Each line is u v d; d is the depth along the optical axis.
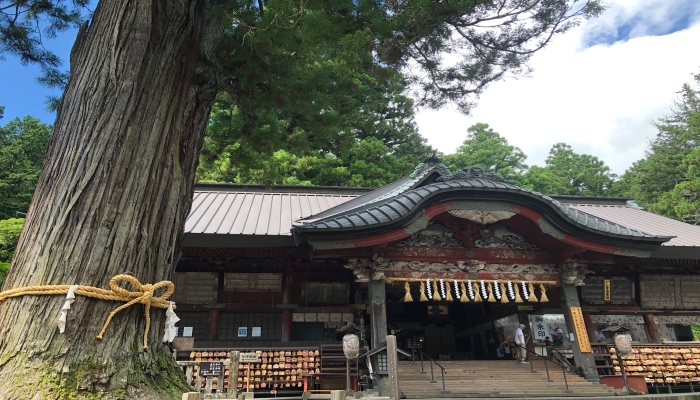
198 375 6.88
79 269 3.49
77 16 7.24
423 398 8.38
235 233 10.38
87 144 3.89
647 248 10.54
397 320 16.75
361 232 9.41
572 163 45.66
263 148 8.99
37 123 31.27
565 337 13.09
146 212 3.99
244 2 5.96
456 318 16.91
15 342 3.26
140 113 4.15
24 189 26.56
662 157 36.81
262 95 7.51
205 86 5.22
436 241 10.69
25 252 3.64
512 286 11.42
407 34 5.77
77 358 3.27
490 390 8.90
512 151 41.41
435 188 9.88
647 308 13.04
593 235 10.24
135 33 4.30
